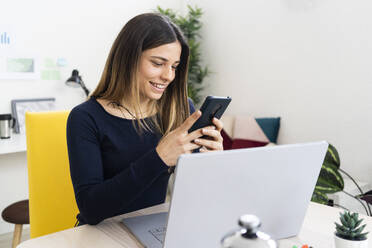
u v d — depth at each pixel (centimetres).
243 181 72
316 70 284
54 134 134
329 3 271
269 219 83
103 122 116
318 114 285
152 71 112
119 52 115
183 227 70
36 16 280
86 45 311
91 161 106
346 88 267
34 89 285
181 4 386
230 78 350
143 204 123
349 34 262
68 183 135
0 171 272
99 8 317
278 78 310
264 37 318
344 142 271
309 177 83
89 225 99
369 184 258
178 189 65
